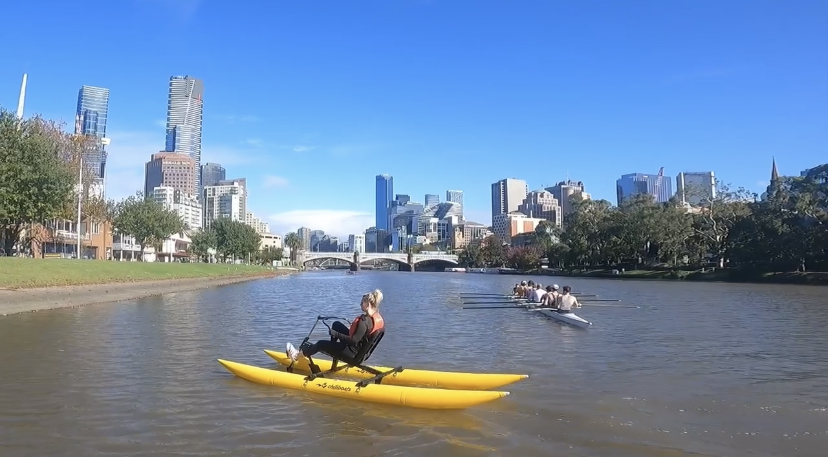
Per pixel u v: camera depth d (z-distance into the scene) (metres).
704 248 104.00
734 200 99.19
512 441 8.53
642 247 114.81
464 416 9.84
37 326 21.94
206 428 8.96
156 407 10.15
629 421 9.63
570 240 137.25
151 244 89.69
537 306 31.70
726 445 8.47
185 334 20.22
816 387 12.38
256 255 172.38
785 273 81.00
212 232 133.88
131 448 7.99
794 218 81.94
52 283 38.72
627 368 14.45
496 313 30.61
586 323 23.42
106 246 104.69
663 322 26.14
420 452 7.98
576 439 8.66
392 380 12.66
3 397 10.80
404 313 30.75
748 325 24.95
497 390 11.95
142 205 84.56
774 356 16.48
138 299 38.69
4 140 45.78
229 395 11.07
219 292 51.56
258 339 19.22
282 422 9.34
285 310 31.83
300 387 11.48
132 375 12.88
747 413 10.23
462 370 14.17
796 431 9.18
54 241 82.56
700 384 12.60
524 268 168.25
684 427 9.34
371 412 10.02
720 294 52.00
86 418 9.44
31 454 7.71
